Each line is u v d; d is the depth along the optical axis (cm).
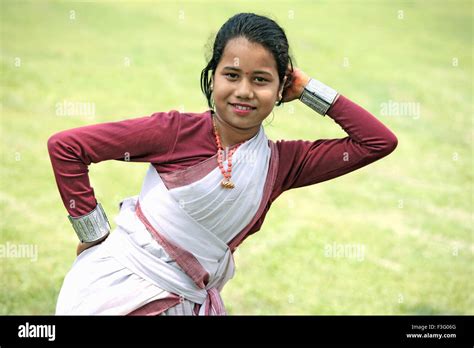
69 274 322
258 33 296
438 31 2005
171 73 1438
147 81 1377
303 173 327
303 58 1634
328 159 324
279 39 301
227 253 317
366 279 682
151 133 304
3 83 1264
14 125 1083
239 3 2086
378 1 2306
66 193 308
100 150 303
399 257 754
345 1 2270
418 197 972
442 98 1470
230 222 310
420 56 1759
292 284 657
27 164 935
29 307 557
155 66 1469
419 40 1903
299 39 1786
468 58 1772
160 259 309
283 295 633
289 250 740
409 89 1502
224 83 299
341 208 904
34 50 1475
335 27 1950
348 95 1424
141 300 308
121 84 1345
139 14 1858
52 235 726
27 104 1185
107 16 1803
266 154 315
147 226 310
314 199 930
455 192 1009
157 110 1232
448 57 1773
